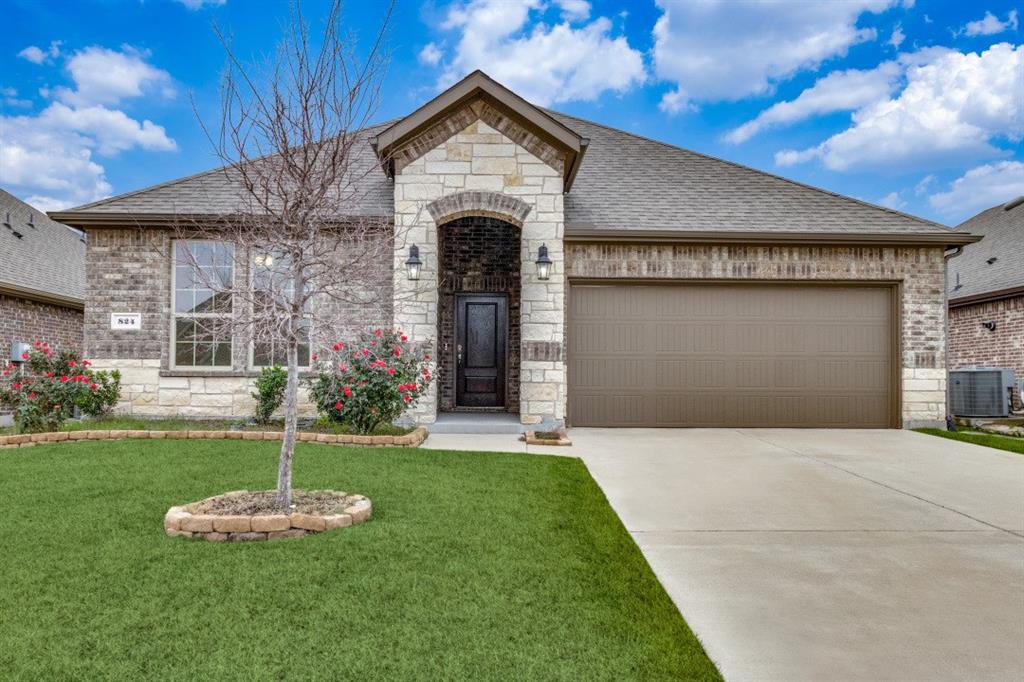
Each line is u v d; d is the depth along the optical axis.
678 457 7.58
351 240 5.75
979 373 11.91
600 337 10.44
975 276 15.16
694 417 10.46
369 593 3.17
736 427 10.45
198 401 9.95
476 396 11.78
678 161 12.80
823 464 7.18
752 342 10.52
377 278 7.57
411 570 3.49
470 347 11.81
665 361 10.47
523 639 2.74
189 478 5.57
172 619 2.84
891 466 7.09
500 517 4.59
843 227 10.57
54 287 14.22
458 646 2.66
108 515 4.41
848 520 4.88
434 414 9.62
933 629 3.01
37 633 2.69
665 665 2.56
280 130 4.70
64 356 8.54
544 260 9.53
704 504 5.33
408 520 4.43
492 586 3.31
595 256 10.38
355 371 7.92
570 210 10.87
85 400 9.00
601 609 3.08
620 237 10.11
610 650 2.67
